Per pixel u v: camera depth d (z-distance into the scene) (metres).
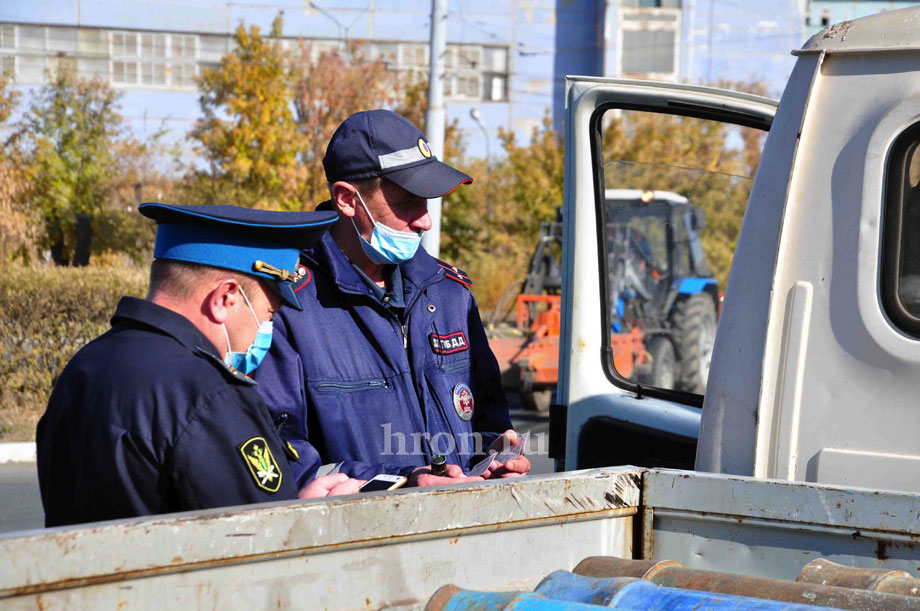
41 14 32.59
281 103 20.64
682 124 13.12
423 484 2.10
